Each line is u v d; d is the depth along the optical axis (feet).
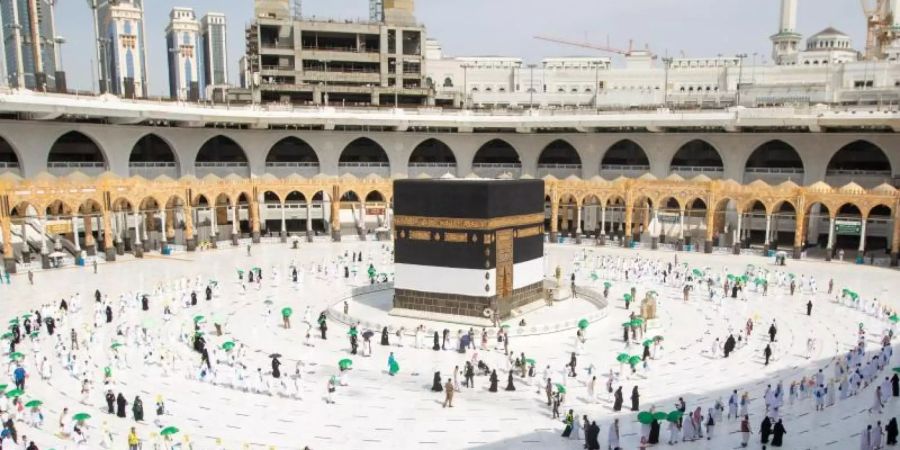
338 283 160.04
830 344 110.32
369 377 95.61
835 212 189.78
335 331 119.03
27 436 75.10
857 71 263.90
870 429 68.95
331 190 228.84
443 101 292.61
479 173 263.29
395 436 76.18
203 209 232.73
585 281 164.25
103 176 184.75
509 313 124.98
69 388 90.02
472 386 92.17
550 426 79.20
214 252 204.74
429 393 89.61
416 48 289.74
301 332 118.21
